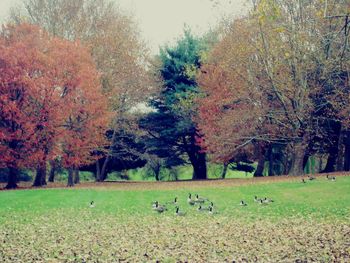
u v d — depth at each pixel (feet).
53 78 131.54
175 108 185.06
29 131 128.36
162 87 193.16
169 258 48.52
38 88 128.36
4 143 133.08
